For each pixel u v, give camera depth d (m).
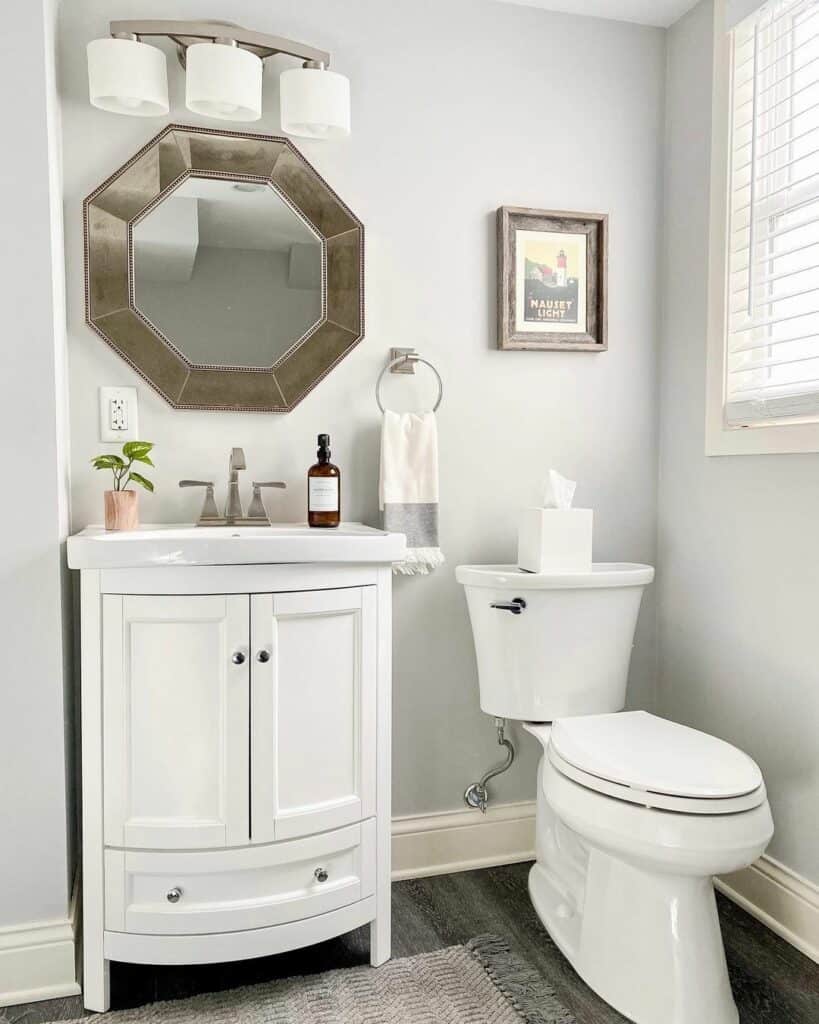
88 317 1.89
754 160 1.97
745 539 2.04
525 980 1.68
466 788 2.23
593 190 2.30
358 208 2.10
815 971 1.74
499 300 2.19
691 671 2.25
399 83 2.12
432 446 2.08
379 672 1.73
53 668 1.65
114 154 1.92
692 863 1.43
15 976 1.63
